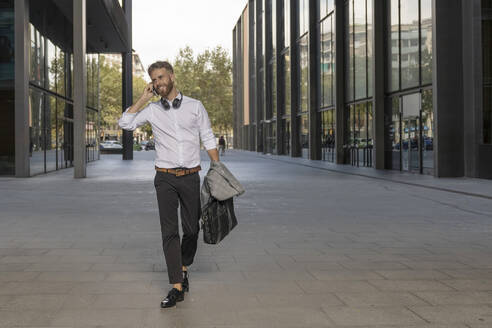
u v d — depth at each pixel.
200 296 4.04
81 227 7.48
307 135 33.12
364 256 5.56
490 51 16.34
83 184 14.91
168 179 3.90
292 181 16.20
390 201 10.91
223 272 4.84
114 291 4.18
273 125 44.41
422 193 12.58
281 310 3.69
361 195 12.11
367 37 23.59
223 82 76.19
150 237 6.68
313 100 31.12
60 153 23.23
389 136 21.91
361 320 3.47
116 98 64.69
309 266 5.09
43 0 19.78
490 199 11.27
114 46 30.44
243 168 23.75
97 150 32.69
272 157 37.12
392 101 21.66
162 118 3.90
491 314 3.61
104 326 3.36
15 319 3.49
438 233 7.07
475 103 16.45
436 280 4.55
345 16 26.44
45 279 4.56
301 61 34.44
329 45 28.53
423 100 19.02
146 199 11.12
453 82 16.81
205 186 3.91
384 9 22.02
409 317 3.54
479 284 4.42
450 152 16.89
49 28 20.86
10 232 7.05
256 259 5.40
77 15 16.84
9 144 17.89
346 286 4.34
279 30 39.91
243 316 3.55
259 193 12.52
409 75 19.95
